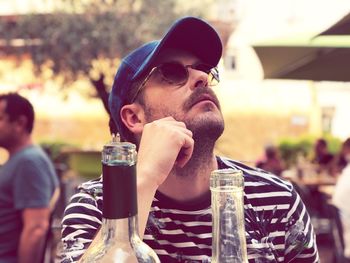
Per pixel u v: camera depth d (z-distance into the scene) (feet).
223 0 39.55
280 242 3.53
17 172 8.75
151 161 2.73
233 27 39.68
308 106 40.86
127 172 2.24
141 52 3.48
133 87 3.38
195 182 3.29
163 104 3.24
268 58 11.48
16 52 31.35
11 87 33.45
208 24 3.30
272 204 3.54
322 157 23.70
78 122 41.86
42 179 8.86
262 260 3.39
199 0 33.17
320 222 19.47
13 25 31.71
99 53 29.63
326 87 40.45
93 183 3.64
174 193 3.34
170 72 3.26
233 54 41.06
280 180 3.73
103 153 2.24
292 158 29.25
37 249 8.73
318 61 10.30
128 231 2.28
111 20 29.55
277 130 41.06
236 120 40.96
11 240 8.76
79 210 3.43
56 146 32.04
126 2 30.32
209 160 3.25
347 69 10.14
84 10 29.86
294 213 3.59
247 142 40.88
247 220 3.44
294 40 10.70
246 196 3.51
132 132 3.43
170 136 2.80
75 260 3.12
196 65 3.33
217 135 3.20
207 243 3.38
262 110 41.14
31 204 8.70
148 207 2.65
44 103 41.98
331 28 7.59
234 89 41.24
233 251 2.43
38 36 30.22
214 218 2.47
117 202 2.23
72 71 30.04
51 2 31.12
